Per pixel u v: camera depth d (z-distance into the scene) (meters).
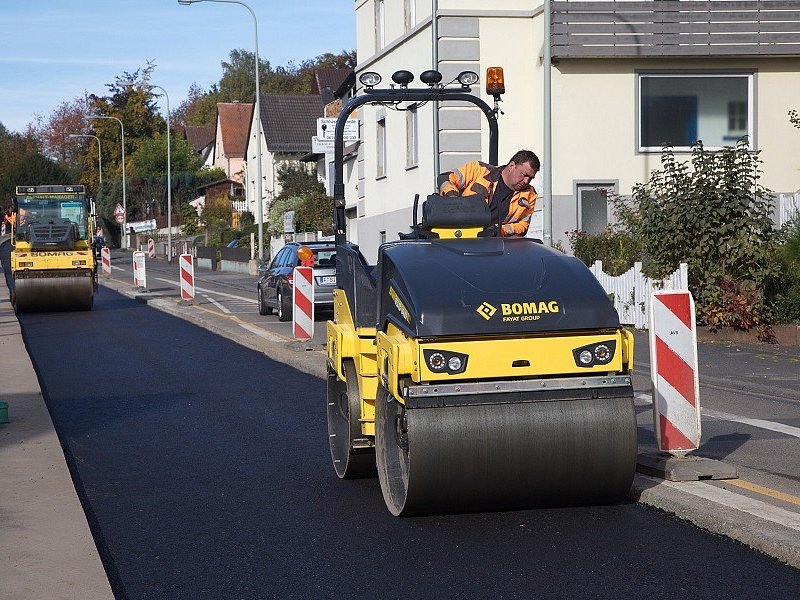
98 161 128.12
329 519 8.75
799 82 30.45
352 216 49.06
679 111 30.41
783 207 27.02
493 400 8.02
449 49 31.19
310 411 14.35
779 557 7.23
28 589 6.82
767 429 12.16
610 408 8.12
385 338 8.34
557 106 30.06
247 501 9.48
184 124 167.88
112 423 13.84
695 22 29.59
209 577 7.31
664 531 7.98
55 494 9.49
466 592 6.79
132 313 33.75
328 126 41.75
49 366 20.31
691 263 21.64
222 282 53.41
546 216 24.17
